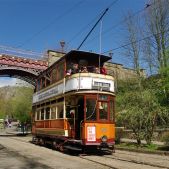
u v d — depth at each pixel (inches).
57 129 850.1
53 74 922.7
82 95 754.2
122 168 526.6
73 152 783.7
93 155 740.7
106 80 776.3
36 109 1106.7
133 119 957.8
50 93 935.0
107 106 766.5
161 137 1053.2
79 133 767.1
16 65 1775.3
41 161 621.9
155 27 1234.0
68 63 828.6
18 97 2146.9
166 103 914.1
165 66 927.0
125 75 1286.9
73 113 773.9
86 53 820.0
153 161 626.5
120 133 1113.4
